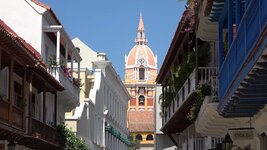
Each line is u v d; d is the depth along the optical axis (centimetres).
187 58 2938
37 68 2841
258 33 1127
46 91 3444
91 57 6800
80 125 4803
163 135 5119
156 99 5234
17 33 3625
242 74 1319
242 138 1880
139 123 13238
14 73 2884
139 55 16412
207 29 2233
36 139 2898
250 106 1644
